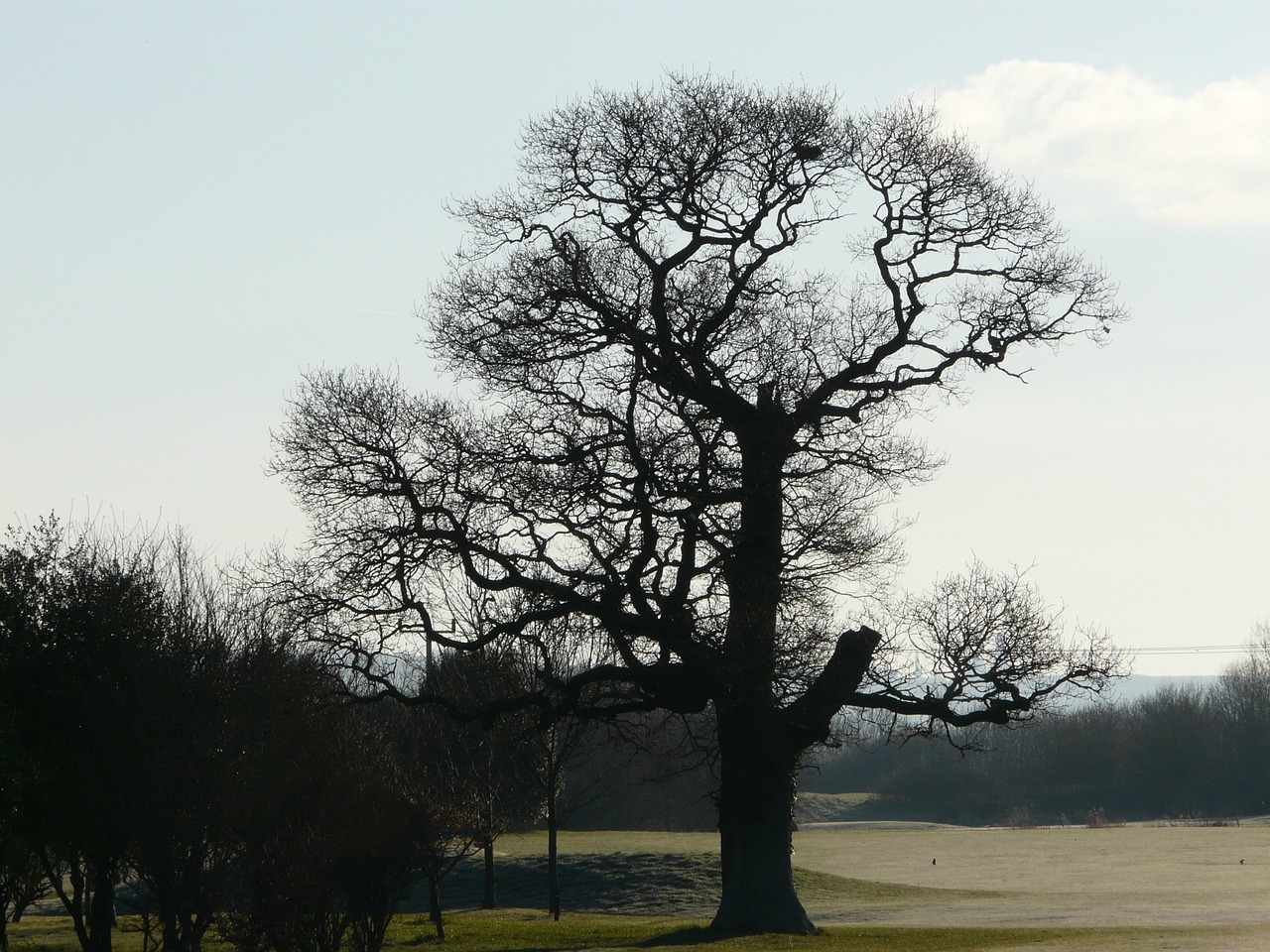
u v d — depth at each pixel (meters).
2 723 56.69
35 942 76.38
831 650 68.50
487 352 65.94
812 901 105.38
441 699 65.00
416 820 54.31
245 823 51.09
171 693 55.22
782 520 66.38
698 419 64.81
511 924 90.12
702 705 66.81
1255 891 106.12
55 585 61.31
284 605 63.12
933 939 65.94
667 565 63.62
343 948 54.16
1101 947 57.47
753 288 69.25
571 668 91.62
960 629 65.69
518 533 65.00
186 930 51.38
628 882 113.25
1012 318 68.19
